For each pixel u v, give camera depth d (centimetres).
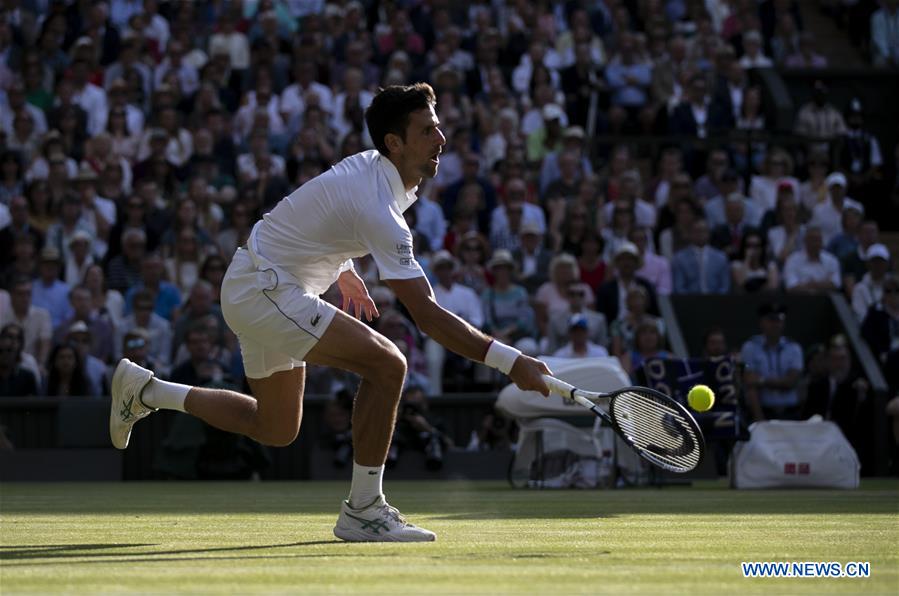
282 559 764
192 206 2806
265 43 3456
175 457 2377
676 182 2952
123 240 2791
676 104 3325
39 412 2428
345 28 3616
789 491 1831
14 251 2767
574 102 3388
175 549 844
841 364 2512
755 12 3853
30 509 1391
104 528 1060
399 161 902
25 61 3356
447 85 3281
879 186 3353
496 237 2856
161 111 3203
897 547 850
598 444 1978
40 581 652
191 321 2489
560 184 3020
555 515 1226
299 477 2455
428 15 3691
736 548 840
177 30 3581
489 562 742
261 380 934
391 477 2358
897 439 2452
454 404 2459
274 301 891
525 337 2561
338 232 891
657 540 909
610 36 3747
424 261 2733
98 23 3578
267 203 2867
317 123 3130
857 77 3709
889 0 3875
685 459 852
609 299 2627
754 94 3375
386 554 797
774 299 2747
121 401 991
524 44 3625
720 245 2936
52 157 3033
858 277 2905
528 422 1970
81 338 2486
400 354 890
